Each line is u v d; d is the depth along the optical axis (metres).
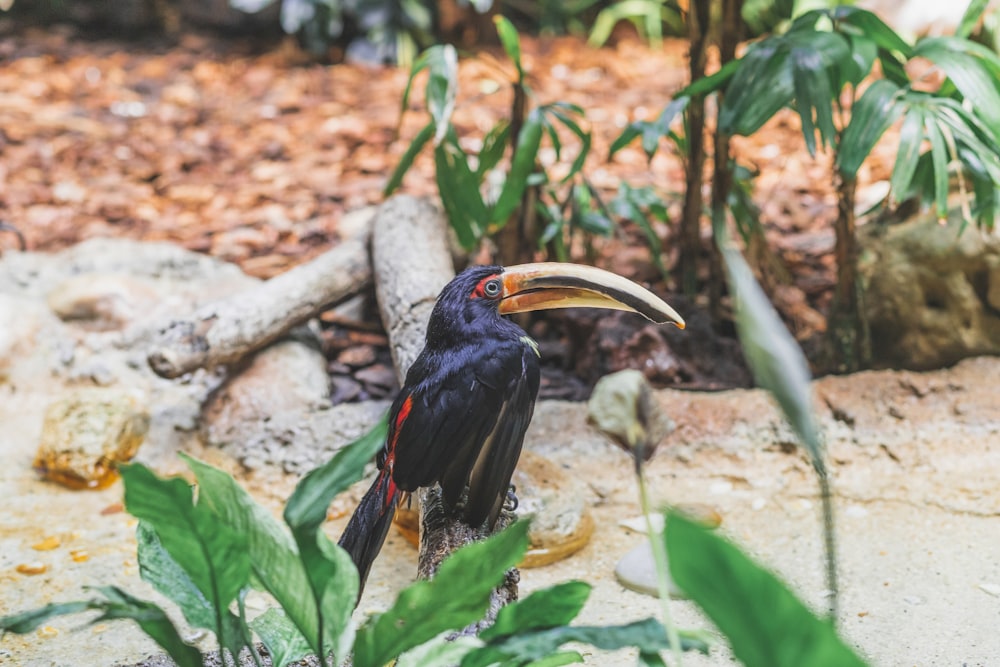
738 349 4.76
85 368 4.80
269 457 4.32
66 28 9.43
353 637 2.31
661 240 5.76
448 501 3.16
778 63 3.85
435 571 2.98
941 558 3.63
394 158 6.93
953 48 3.87
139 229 6.05
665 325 4.68
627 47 9.20
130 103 7.92
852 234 4.35
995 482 3.97
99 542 3.91
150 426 4.52
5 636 3.32
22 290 5.16
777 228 5.90
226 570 2.31
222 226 6.07
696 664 3.12
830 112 3.72
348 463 2.21
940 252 4.38
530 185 4.70
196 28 9.40
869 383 4.35
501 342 3.18
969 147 3.83
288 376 4.57
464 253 4.95
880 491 4.01
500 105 7.77
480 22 9.11
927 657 3.12
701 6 4.57
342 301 4.77
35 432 4.59
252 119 7.64
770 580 1.71
